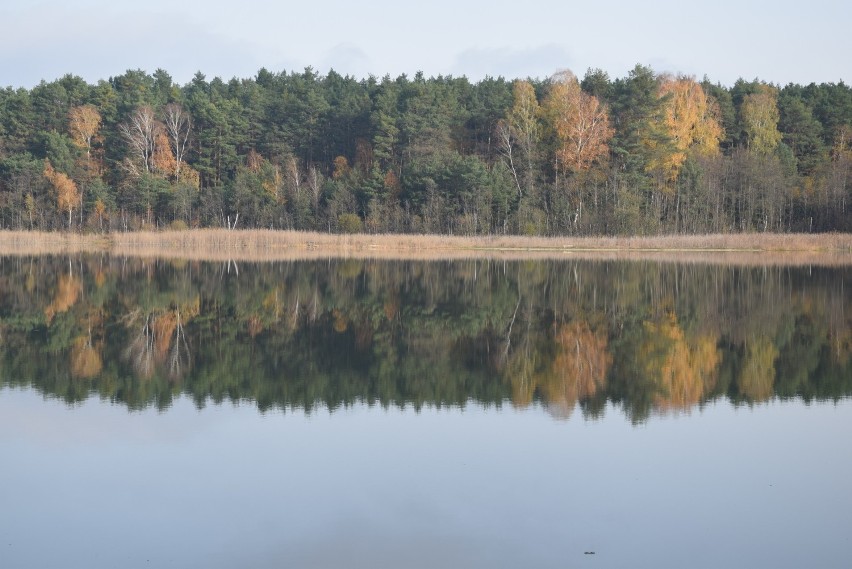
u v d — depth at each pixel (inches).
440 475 566.6
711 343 1058.1
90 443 635.5
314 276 1918.1
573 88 3555.6
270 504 518.9
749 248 2928.2
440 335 1115.3
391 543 466.0
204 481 556.7
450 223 3257.9
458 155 3358.8
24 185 3543.3
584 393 792.9
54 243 3243.1
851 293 1568.7
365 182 3432.6
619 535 476.7
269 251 2918.3
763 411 730.2
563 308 1381.6
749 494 535.5
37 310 1339.8
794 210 3545.8
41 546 464.8
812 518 499.5
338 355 975.0
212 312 1327.5
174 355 970.7
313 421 694.5
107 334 1113.4
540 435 657.0
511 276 1921.8
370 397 774.5
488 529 482.9
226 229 3255.4
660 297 1525.6
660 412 725.9
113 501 526.3
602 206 3272.6
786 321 1238.3
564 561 445.1
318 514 503.8
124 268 2128.4
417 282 1786.4
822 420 700.0
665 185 3388.3
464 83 4547.2
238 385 821.2
